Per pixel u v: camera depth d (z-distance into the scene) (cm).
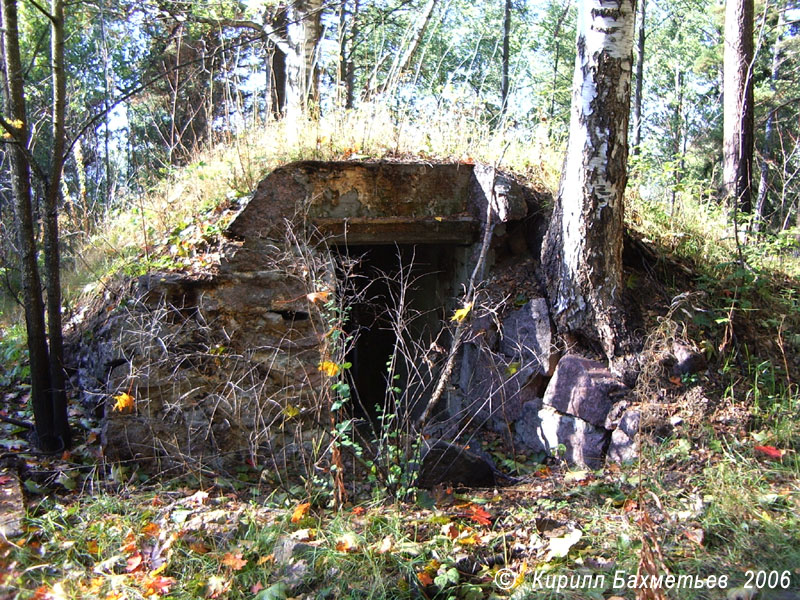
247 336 530
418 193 635
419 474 483
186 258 549
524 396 575
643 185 706
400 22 1080
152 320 507
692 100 2070
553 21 1953
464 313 477
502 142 712
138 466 474
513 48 1733
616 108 537
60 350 479
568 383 540
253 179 626
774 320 570
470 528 416
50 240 469
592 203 545
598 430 513
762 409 496
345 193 609
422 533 412
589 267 550
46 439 470
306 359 533
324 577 362
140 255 579
